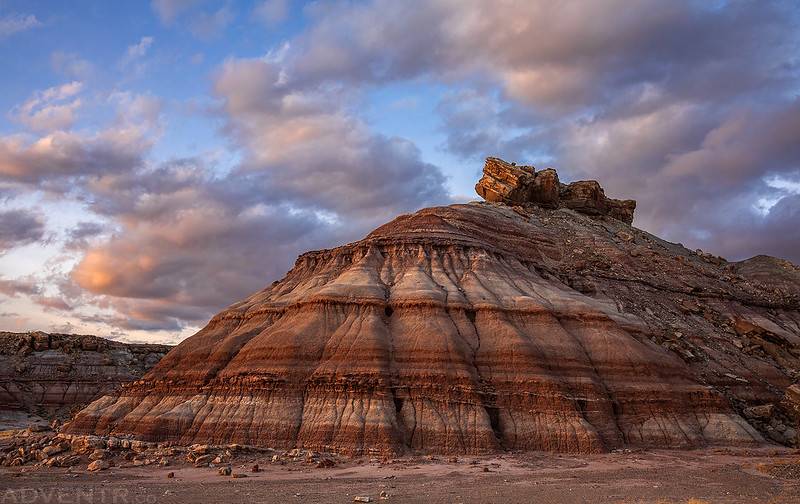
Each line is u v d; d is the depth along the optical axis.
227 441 58.56
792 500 35.69
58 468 51.19
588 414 62.09
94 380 122.38
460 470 48.66
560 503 34.75
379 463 52.12
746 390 75.88
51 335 128.25
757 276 124.88
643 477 45.28
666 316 91.38
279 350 66.06
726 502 35.09
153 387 71.31
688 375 70.50
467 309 72.56
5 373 116.12
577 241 113.94
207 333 79.62
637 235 135.38
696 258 135.38
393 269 82.25
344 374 62.06
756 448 61.72
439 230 92.75
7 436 83.06
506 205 125.75
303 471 48.91
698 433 63.44
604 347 69.94
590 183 142.12
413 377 62.62
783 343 88.81
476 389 61.62
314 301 72.19
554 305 75.94
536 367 64.38
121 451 55.53
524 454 56.50
